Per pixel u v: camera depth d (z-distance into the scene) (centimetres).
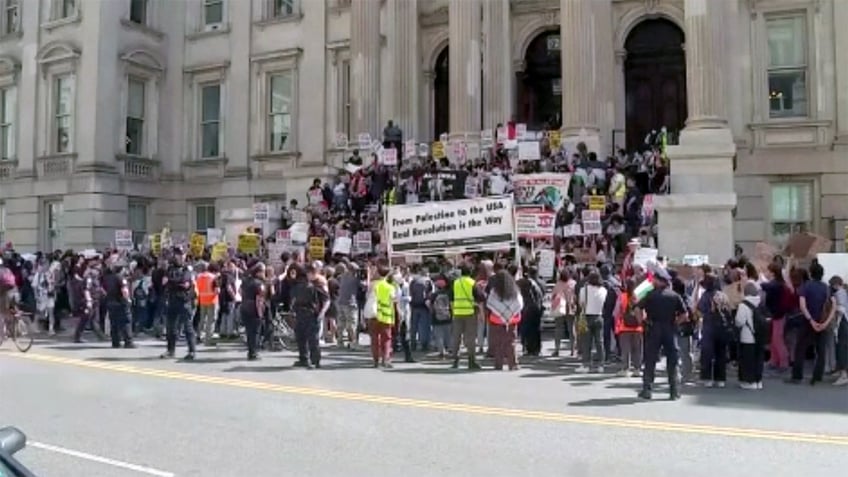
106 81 3291
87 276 1986
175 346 1762
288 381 1324
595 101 2502
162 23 3572
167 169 3544
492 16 2744
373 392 1212
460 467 763
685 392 1264
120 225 3312
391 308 1553
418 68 3055
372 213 2409
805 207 2505
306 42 3300
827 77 2489
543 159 2277
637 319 1416
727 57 2555
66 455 810
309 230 2367
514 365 1498
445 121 3073
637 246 1722
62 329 2339
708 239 1941
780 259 1588
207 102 3547
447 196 2241
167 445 854
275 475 736
